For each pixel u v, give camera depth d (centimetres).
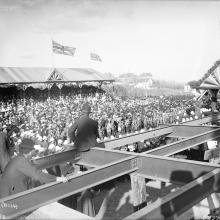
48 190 420
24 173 464
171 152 641
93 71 5234
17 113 2388
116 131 1789
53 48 3597
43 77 4250
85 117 686
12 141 1080
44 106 3155
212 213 568
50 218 373
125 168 546
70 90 4531
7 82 3859
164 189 838
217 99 2064
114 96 4297
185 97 2889
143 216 310
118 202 739
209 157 879
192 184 385
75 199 639
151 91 4797
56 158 636
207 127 874
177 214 354
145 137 848
